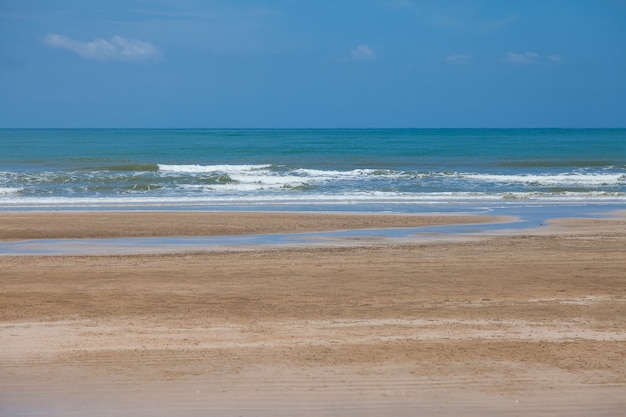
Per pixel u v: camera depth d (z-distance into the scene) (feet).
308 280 42.88
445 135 497.46
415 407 22.56
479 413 22.16
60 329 31.14
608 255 52.65
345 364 26.37
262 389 23.93
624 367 26.17
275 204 91.35
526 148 273.95
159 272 45.50
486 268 46.96
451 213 82.17
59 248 57.72
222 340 29.45
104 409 22.31
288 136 455.63
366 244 59.77
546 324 32.17
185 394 23.49
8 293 38.91
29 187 111.75
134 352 27.76
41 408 22.35
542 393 23.70
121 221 72.69
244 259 51.06
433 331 30.91
